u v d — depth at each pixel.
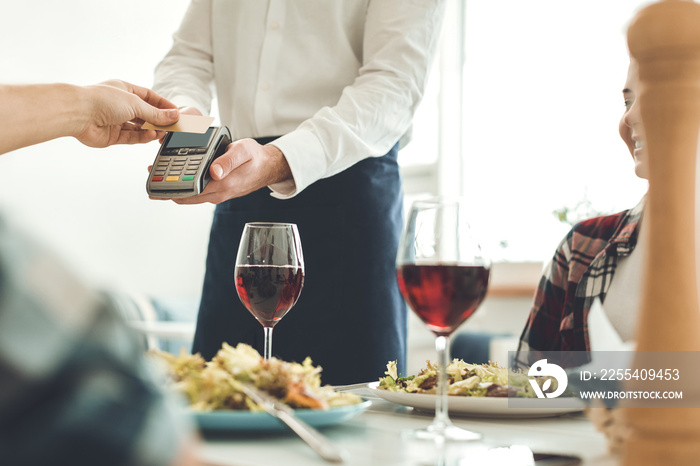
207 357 1.53
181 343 4.05
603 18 3.77
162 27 4.57
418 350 4.23
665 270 0.35
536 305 1.29
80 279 0.21
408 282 0.60
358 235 1.47
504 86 4.13
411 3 1.45
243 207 1.52
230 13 1.58
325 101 1.54
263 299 0.85
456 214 0.60
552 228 3.88
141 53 4.46
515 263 3.85
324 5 1.51
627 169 3.68
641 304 0.36
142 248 4.38
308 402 0.59
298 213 1.49
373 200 1.48
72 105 0.97
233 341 1.50
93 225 4.12
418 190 4.47
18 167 3.79
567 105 3.89
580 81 3.84
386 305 1.48
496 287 3.87
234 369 0.60
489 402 0.65
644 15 0.34
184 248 4.62
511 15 4.12
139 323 3.36
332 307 1.47
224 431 0.55
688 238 0.35
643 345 0.36
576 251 1.26
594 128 3.79
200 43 1.63
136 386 0.20
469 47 4.28
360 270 1.47
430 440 0.55
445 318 0.60
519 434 0.59
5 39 3.81
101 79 4.25
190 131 1.07
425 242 0.60
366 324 1.46
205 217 4.75
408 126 1.54
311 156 1.25
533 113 4.01
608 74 3.75
